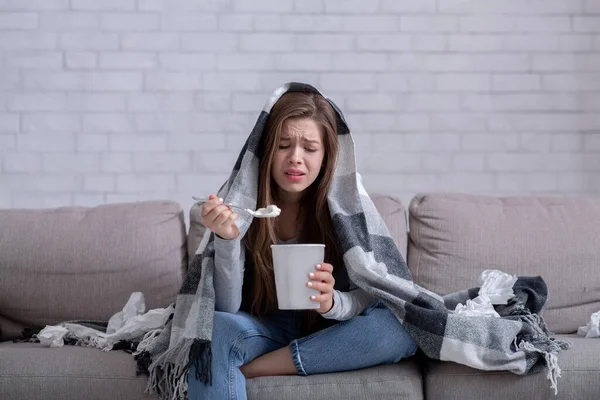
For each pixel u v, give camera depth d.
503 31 3.63
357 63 3.62
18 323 2.69
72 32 3.59
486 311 2.33
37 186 3.60
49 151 3.60
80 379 2.18
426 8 3.62
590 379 2.15
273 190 2.39
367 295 2.33
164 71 3.61
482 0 3.62
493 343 2.17
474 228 2.71
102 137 3.61
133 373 2.20
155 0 3.60
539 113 3.64
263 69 3.61
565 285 2.65
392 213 2.78
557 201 2.81
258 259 2.32
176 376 2.15
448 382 2.17
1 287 2.66
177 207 2.83
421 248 2.73
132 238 2.71
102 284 2.67
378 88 3.62
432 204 2.77
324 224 2.39
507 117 3.64
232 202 2.27
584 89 3.64
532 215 2.75
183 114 3.61
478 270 2.67
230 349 2.12
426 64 3.62
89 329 2.47
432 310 2.22
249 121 3.62
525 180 3.64
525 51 3.63
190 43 3.61
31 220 2.75
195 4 3.60
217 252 2.20
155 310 2.40
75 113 3.60
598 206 2.79
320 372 2.18
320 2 3.61
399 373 2.18
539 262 2.66
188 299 2.27
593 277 2.66
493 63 3.63
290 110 2.26
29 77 3.59
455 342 2.17
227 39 3.61
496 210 2.77
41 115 3.59
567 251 2.67
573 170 3.65
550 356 2.15
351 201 2.39
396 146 3.63
